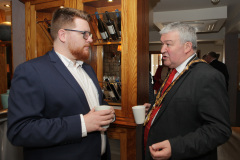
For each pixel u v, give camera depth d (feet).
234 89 13.94
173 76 3.83
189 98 3.08
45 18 6.23
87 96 3.35
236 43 13.92
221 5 10.73
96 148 3.16
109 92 5.57
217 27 13.79
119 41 5.32
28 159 2.85
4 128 3.63
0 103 6.70
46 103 2.74
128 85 4.96
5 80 7.22
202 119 3.00
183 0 9.95
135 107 4.19
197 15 11.51
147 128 3.92
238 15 9.91
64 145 2.81
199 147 2.70
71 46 3.10
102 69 5.71
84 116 2.77
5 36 6.70
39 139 2.46
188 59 3.54
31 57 6.18
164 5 10.76
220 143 2.72
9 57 7.06
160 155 2.77
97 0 5.16
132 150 5.02
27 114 2.49
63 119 2.67
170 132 3.26
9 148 3.68
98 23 5.69
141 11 5.24
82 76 3.53
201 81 2.98
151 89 7.62
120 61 5.22
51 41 6.47
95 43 5.52
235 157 8.58
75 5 5.40
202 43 21.15
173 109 3.24
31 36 6.13
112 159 5.28
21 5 6.50
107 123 2.83
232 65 14.02
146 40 6.06
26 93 2.55
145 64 5.93
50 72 2.83
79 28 3.07
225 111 2.82
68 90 2.87
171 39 3.46
